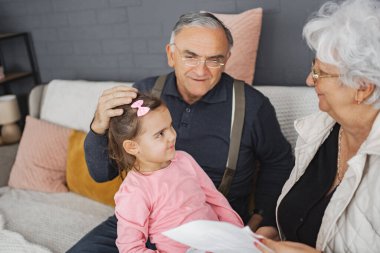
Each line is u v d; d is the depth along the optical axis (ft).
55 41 8.99
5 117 8.47
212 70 4.43
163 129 3.69
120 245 3.64
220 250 2.78
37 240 5.46
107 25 8.18
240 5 6.68
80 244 4.72
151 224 3.81
